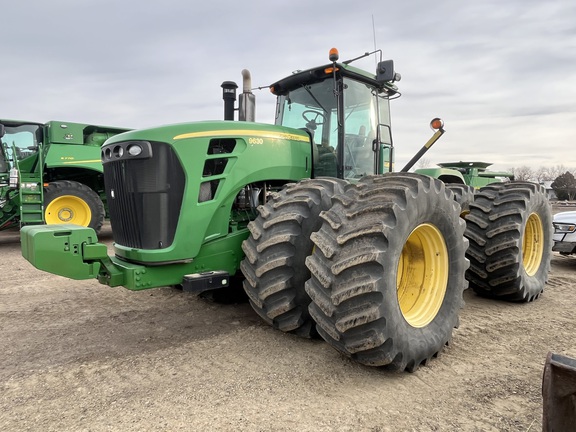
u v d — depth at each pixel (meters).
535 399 2.46
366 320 2.44
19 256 7.35
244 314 3.94
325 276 2.56
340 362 2.90
